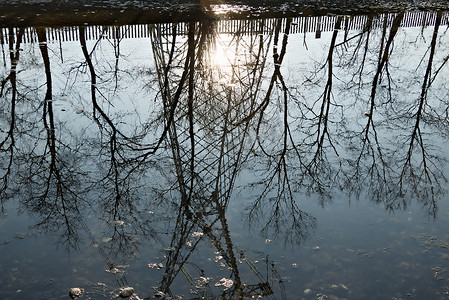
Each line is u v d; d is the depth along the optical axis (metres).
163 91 9.72
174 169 6.93
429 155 7.49
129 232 5.31
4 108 8.55
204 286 4.51
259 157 7.51
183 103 9.39
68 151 7.30
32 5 13.00
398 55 12.26
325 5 15.19
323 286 4.55
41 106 8.72
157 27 12.39
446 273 4.74
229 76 10.62
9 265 4.69
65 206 5.81
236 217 5.68
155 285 4.51
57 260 4.80
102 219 5.55
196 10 13.67
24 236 5.15
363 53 12.31
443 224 5.55
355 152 7.57
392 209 5.87
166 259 4.88
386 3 15.93
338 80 10.71
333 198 6.15
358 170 6.96
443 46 12.98
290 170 7.02
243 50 11.96
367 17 14.58
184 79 10.28
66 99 9.02
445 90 10.20
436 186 6.51
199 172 6.89
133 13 12.99
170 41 11.99
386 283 4.62
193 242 5.17
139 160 7.15
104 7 13.27
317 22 13.81
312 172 6.91
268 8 14.44
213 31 12.46
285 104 9.53
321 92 10.07
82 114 8.54
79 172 6.71
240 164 7.23
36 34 11.39
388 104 9.54
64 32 11.45
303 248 5.09
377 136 8.19
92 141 7.67
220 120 8.98
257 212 5.79
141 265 4.78
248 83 10.33
